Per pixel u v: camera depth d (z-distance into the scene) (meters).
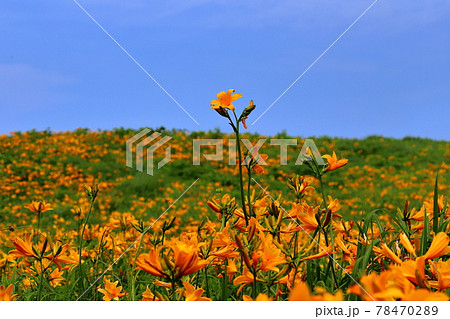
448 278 0.79
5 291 1.13
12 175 12.02
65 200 10.48
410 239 1.44
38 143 15.44
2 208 9.79
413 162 16.08
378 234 1.81
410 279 0.78
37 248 1.51
